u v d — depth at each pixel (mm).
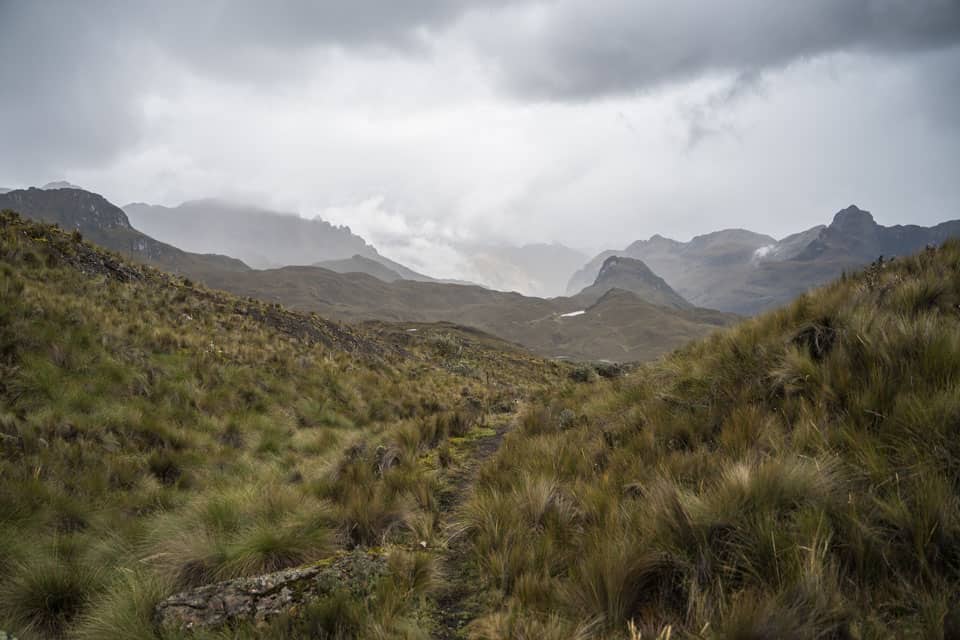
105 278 14211
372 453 8305
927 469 2947
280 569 4172
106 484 6230
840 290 6824
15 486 5324
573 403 10398
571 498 4629
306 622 3074
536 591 3236
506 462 6457
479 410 14586
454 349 34969
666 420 5875
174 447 8062
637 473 4605
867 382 4344
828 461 3414
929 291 5473
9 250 12047
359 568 3672
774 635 2264
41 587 3924
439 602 3516
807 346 5375
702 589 2828
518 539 3883
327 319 25234
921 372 4047
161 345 11602
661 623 2686
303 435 10398
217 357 12430
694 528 3184
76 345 9320
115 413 8086
